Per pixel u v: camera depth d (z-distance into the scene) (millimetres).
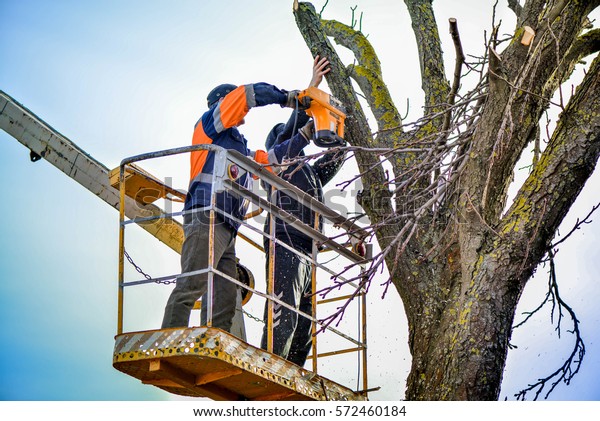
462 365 6996
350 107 8578
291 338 7828
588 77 7312
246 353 6734
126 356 6594
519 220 7098
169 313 6926
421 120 7551
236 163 6992
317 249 7832
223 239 7250
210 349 6375
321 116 8070
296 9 9070
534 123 7258
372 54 9148
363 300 8117
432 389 7152
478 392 6914
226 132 7703
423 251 7906
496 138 7047
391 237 7953
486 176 7156
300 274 8047
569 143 7152
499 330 6984
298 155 8320
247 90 7660
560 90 6801
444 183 7223
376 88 8859
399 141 8406
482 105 7496
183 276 6652
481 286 7055
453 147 7434
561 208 7102
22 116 8711
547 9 7230
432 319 7582
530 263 7047
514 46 7273
